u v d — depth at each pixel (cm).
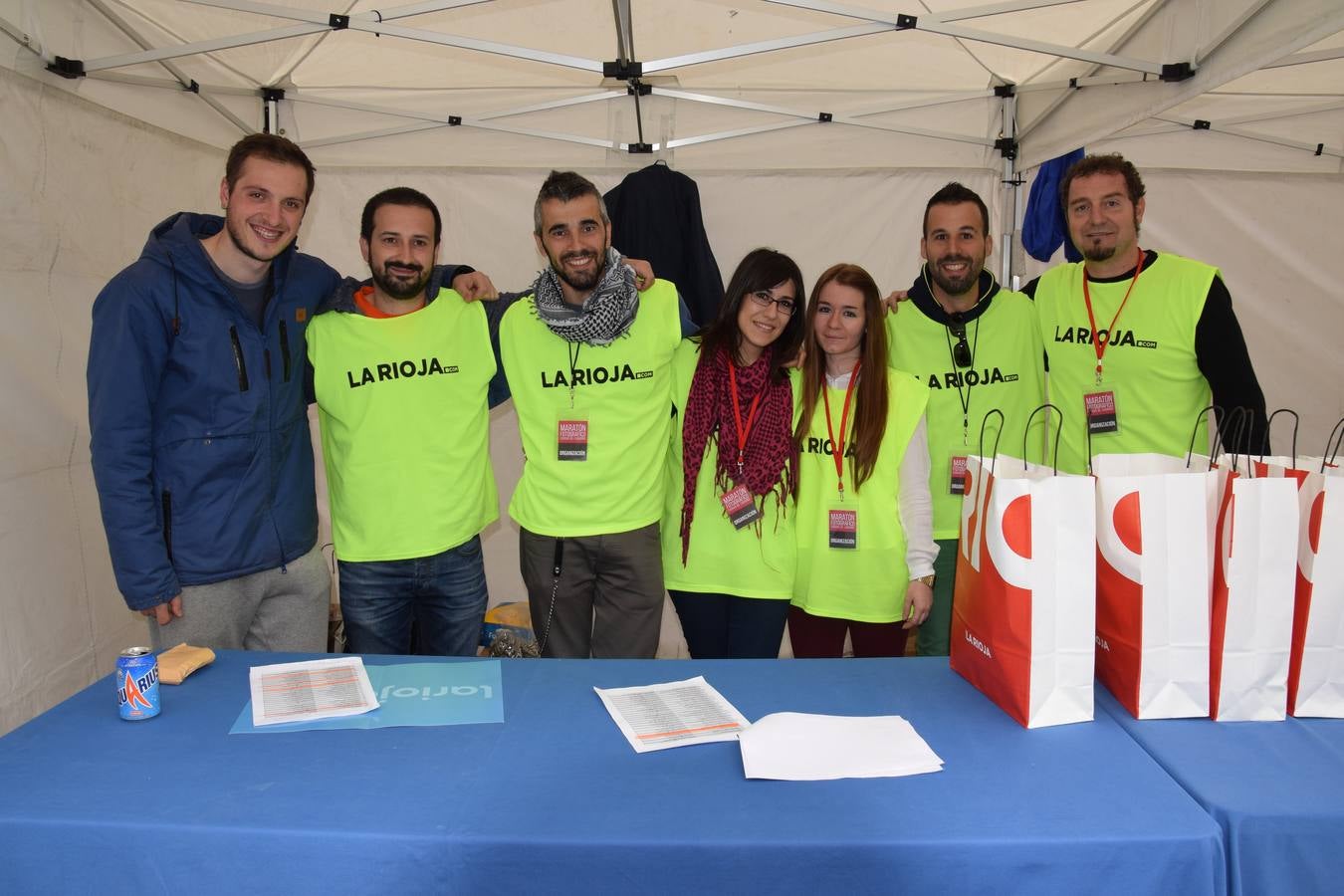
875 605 230
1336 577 144
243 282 220
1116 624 152
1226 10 229
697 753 138
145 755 137
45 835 117
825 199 375
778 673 171
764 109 352
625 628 238
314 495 242
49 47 245
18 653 243
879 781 128
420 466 230
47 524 256
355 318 230
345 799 123
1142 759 135
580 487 230
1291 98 335
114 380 202
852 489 229
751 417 232
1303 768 131
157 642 224
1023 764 134
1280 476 151
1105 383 250
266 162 205
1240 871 118
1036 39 308
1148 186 375
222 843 115
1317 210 369
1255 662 145
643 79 343
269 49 325
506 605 358
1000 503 147
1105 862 114
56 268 259
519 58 291
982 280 254
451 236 376
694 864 112
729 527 235
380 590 234
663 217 352
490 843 113
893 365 256
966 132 359
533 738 143
